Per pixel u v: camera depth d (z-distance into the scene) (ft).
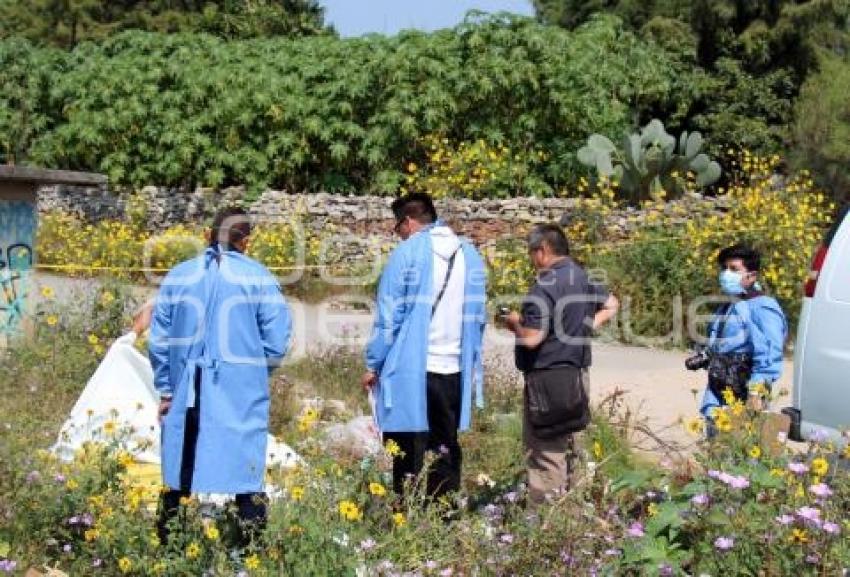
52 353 31.17
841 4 84.84
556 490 19.51
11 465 18.75
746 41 85.97
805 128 74.28
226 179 69.82
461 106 64.90
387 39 66.64
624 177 60.49
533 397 20.65
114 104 70.64
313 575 16.35
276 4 115.34
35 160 73.67
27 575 17.22
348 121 66.13
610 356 44.78
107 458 19.21
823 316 23.20
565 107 64.18
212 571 16.69
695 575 16.88
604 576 16.85
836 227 23.85
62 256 58.90
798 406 23.52
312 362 35.76
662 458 24.76
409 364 21.09
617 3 94.07
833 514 16.42
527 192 63.16
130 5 123.54
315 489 17.95
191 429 18.31
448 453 21.53
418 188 62.54
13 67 76.89
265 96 67.26
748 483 16.93
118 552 17.33
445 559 17.71
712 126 84.79
